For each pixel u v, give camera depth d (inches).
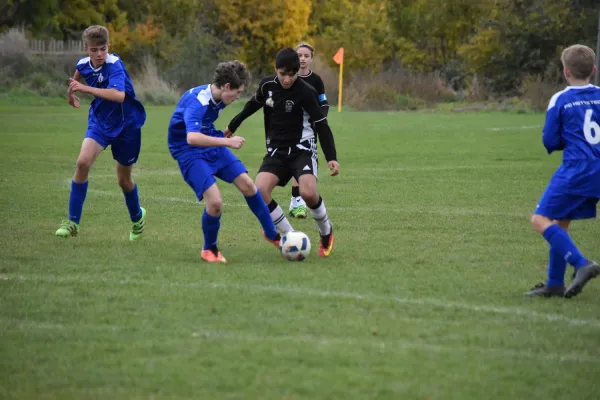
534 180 1397.6
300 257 733.3
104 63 813.9
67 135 2175.2
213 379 433.1
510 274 695.1
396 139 2253.9
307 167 764.0
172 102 4146.2
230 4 5467.5
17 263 705.0
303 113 781.3
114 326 525.0
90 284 634.2
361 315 556.4
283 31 5570.9
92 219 960.9
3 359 462.9
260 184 778.8
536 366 462.0
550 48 4308.6
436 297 610.2
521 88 4200.3
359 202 1133.1
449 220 981.2
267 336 506.6
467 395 416.8
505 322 547.5
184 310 563.2
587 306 594.2
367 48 5000.0
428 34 4987.7
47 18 4736.7
